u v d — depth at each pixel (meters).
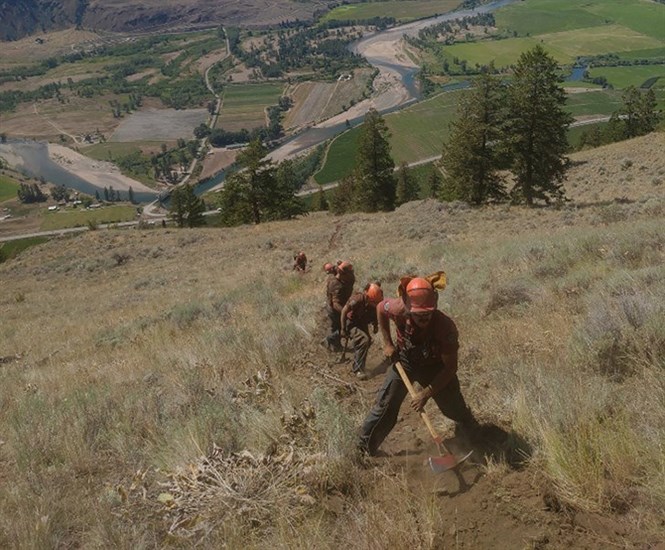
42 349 15.56
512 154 41.00
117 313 20.12
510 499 3.83
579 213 26.33
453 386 4.60
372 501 4.08
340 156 191.50
